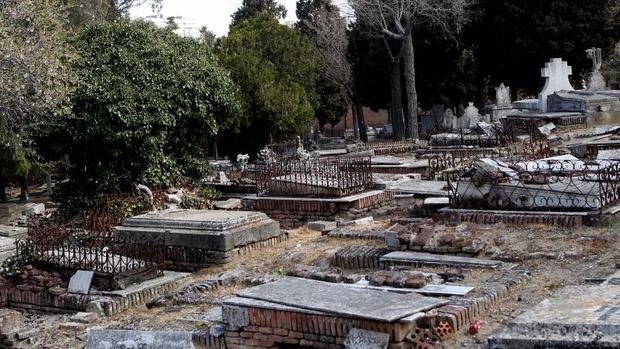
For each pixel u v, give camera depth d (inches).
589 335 239.1
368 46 1806.1
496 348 252.8
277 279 431.5
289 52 1604.3
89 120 764.6
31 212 1049.5
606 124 1178.0
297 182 681.0
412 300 345.1
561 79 1283.2
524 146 881.5
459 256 449.7
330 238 549.3
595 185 507.8
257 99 1333.7
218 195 872.9
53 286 500.1
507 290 379.2
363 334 319.3
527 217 500.4
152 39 843.4
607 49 1636.3
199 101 834.2
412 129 1600.6
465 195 543.8
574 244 441.7
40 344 418.0
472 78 1765.5
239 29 1636.3
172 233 549.6
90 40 826.8
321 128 2632.9
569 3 1561.3
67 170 839.1
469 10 1615.4
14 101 735.1
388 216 623.8
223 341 365.1
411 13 1579.7
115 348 366.3
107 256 487.5
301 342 340.5
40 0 806.5
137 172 797.2
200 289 469.1
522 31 1606.8
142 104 778.8
